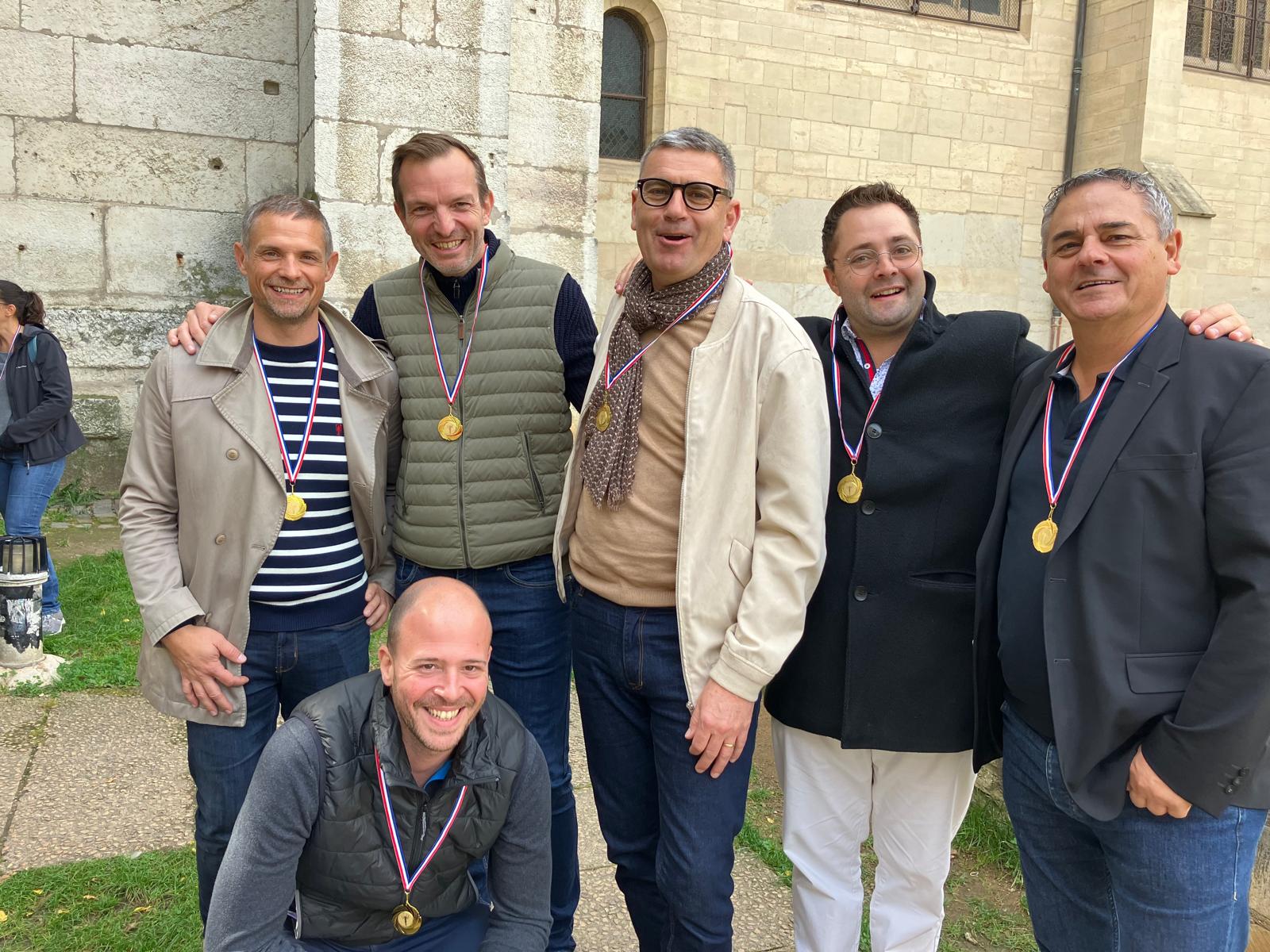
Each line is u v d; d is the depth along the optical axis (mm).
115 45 7453
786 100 13047
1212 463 1657
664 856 2129
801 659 2324
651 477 2125
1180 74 14195
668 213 2045
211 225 7867
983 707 2104
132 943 2582
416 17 6168
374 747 1847
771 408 2020
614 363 2213
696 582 2037
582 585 2252
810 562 2000
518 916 2043
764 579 1998
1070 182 1909
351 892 1876
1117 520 1736
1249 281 16062
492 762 1902
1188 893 1696
